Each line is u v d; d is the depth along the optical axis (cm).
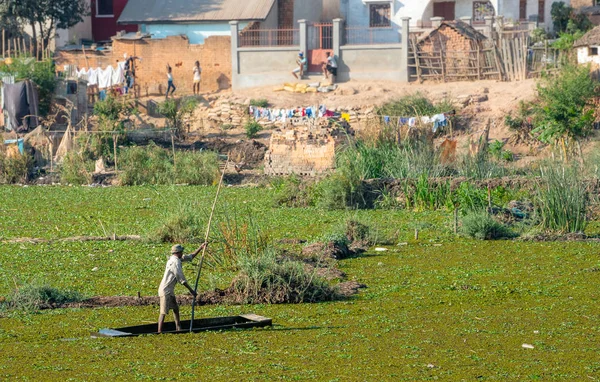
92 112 19525
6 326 5775
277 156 14550
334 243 8556
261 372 4634
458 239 9306
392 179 11900
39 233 9844
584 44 18612
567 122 14588
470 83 19538
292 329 5634
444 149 13512
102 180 14925
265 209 11462
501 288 6906
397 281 7269
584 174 11688
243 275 6706
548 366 4741
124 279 7331
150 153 15262
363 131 14962
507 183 11694
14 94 17588
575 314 6019
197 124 19512
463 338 5359
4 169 15212
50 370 4700
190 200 12150
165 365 4778
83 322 5875
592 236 9425
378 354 4997
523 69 19488
